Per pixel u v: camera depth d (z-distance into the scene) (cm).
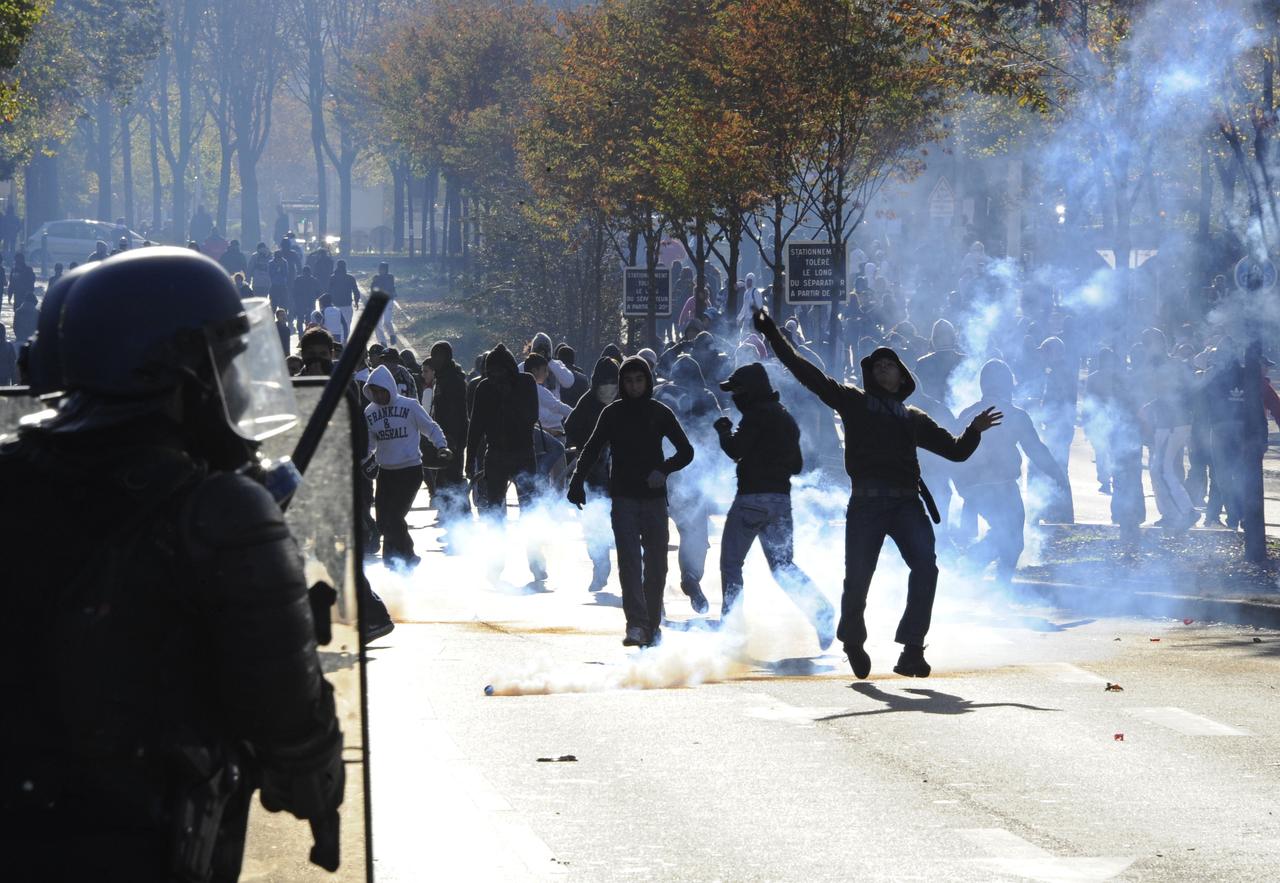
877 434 2727
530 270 11550
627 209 9194
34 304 10450
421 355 11356
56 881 657
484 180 13025
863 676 2750
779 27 7119
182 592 674
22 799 661
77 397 707
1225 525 5069
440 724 2316
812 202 7469
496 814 1820
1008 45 6016
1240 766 2086
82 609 666
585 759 2106
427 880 1566
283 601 682
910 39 6297
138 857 663
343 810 811
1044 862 1652
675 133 7738
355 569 823
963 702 2528
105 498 683
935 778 2014
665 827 1777
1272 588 3638
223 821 719
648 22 9131
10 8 7538
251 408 734
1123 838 1744
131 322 693
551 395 4616
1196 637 3244
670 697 2564
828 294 7012
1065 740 2241
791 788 1958
